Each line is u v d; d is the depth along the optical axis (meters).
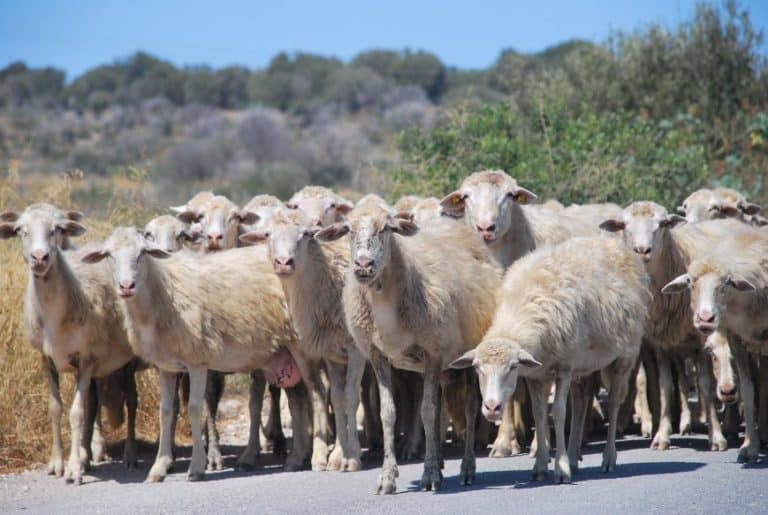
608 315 18.39
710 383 21.41
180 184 85.06
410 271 17.83
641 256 21.48
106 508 17.06
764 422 21.67
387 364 18.42
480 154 36.84
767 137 48.03
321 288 20.36
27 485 19.91
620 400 19.00
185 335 20.02
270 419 23.91
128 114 138.88
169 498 17.70
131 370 22.17
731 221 24.58
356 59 164.38
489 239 21.98
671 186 38.47
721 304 18.88
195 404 20.17
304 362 21.14
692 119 47.94
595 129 38.47
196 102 148.75
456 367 17.05
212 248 24.30
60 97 154.12
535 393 17.97
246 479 19.64
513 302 17.88
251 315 20.83
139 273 19.66
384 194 38.00
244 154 109.88
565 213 25.89
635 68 52.66
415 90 141.88
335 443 21.38
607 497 15.59
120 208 32.03
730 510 14.43
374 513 15.32
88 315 20.95
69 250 22.77
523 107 53.75
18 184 34.12
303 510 15.86
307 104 142.12
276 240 19.78
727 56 51.91
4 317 23.95
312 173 99.06
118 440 24.52
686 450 21.12
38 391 23.52
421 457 21.62
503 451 21.22
